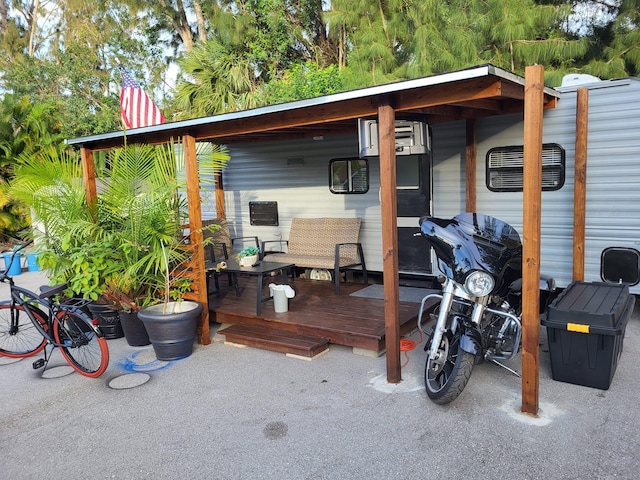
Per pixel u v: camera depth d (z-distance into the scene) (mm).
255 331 4512
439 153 5383
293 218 6566
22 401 3566
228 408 3285
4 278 4266
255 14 12602
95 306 4820
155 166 4711
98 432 3068
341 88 10562
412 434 2840
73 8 17438
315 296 5363
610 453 2555
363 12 10008
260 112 3768
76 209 4914
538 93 2719
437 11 8953
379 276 6188
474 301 2959
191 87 11961
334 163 6152
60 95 15547
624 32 8859
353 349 4160
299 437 2879
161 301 4664
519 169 4855
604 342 3158
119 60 16344
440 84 3088
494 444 2693
